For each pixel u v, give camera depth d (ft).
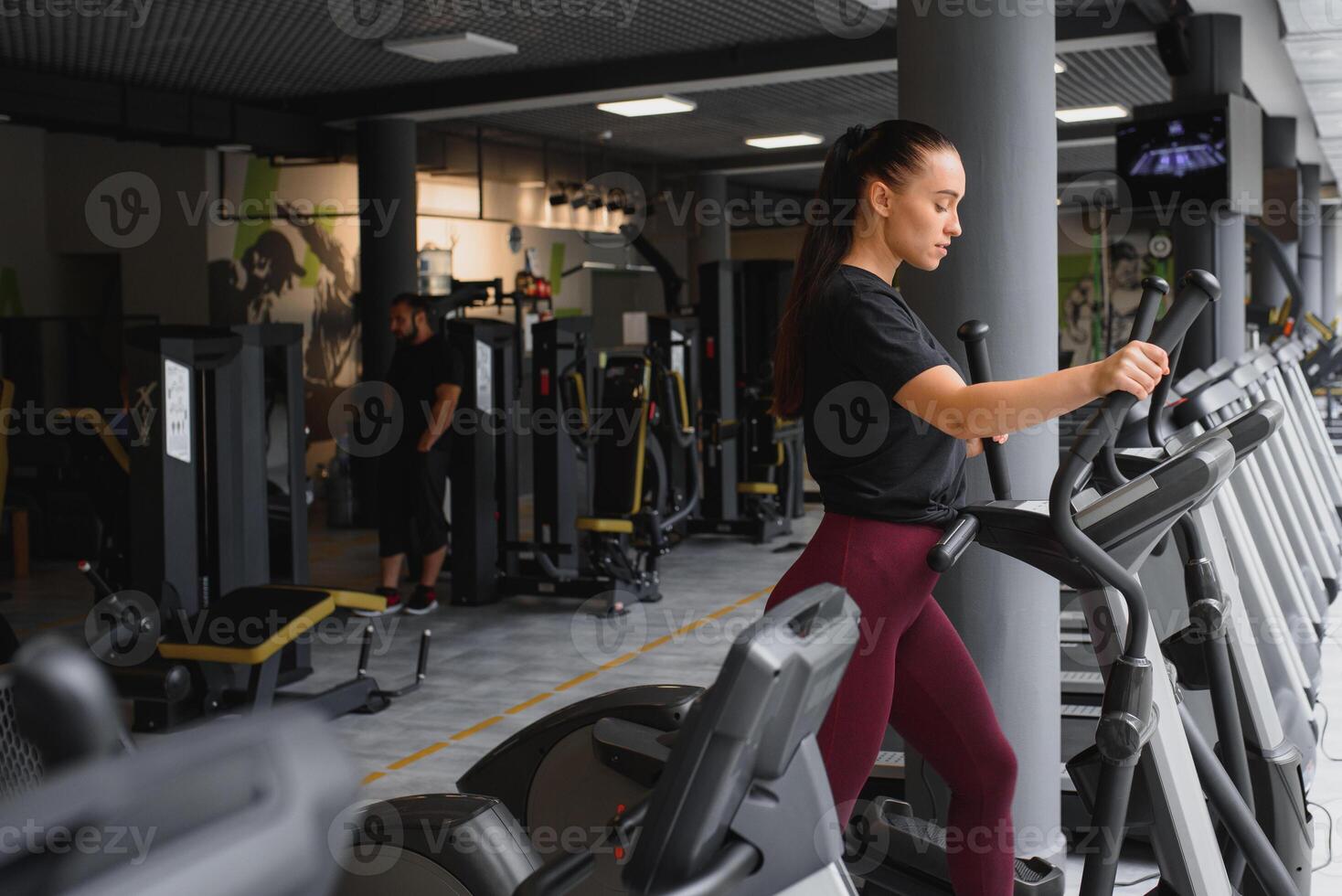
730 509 29.58
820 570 6.06
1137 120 24.80
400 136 30.19
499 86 28.63
